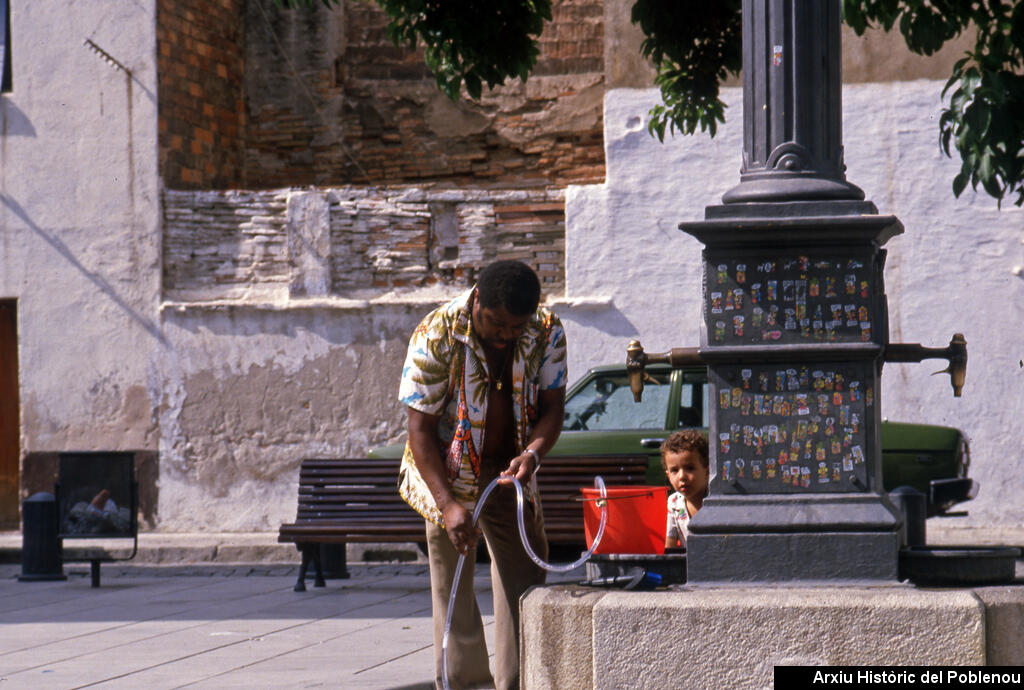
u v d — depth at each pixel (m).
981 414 14.99
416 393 5.22
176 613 10.12
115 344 16.42
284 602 10.73
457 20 8.09
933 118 15.27
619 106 15.85
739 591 4.31
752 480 4.51
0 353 16.86
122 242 16.50
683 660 4.14
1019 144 6.76
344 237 16.30
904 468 12.52
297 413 16.08
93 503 12.59
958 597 4.04
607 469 11.08
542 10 8.27
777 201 4.56
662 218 15.71
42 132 16.70
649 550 4.91
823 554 4.39
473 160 18.38
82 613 10.25
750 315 4.55
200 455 16.19
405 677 6.88
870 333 4.48
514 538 5.37
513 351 5.29
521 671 4.48
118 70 16.61
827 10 4.72
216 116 17.92
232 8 18.44
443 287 16.17
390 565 14.03
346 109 18.69
